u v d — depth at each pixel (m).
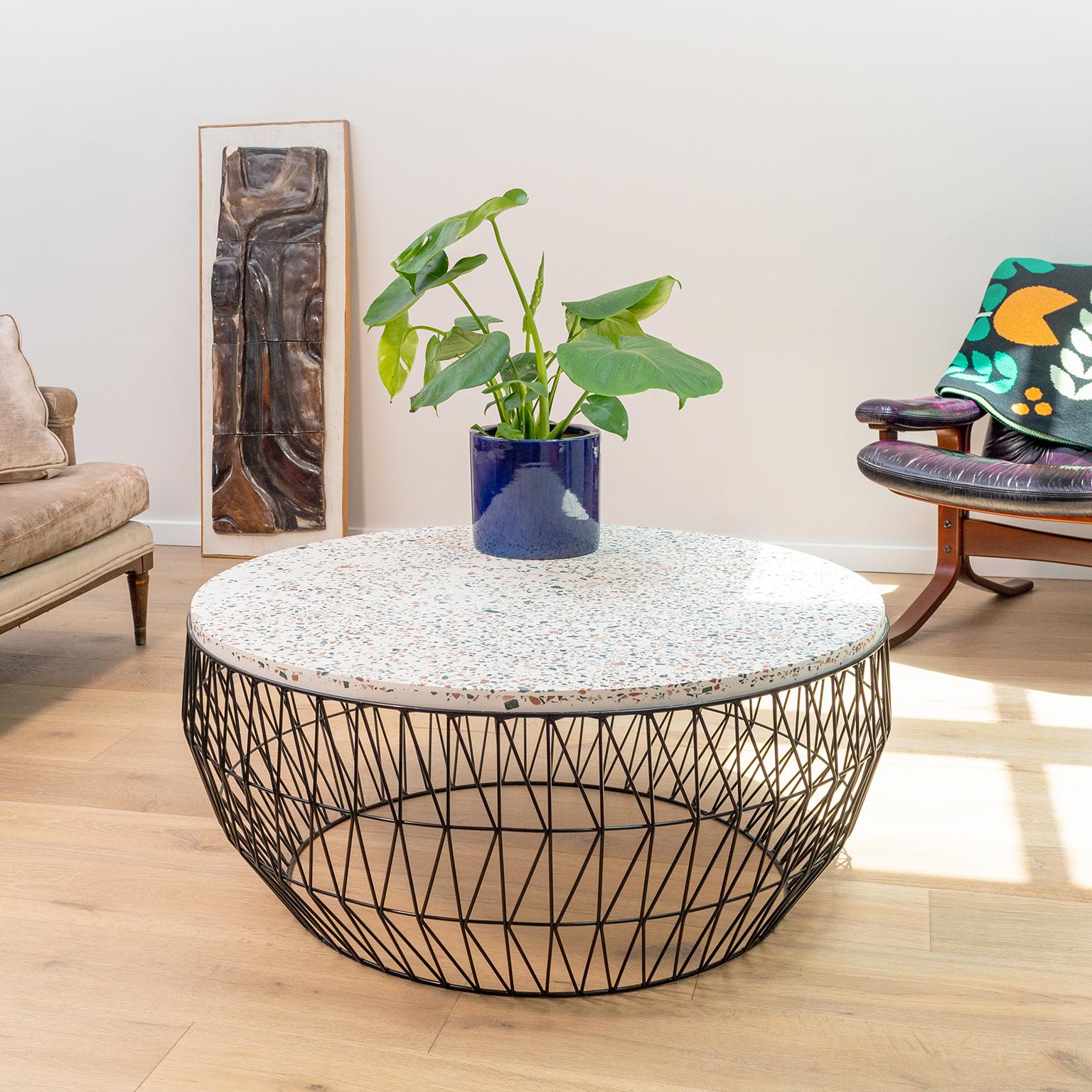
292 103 3.19
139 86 3.26
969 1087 1.08
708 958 1.29
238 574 1.47
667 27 2.95
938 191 2.90
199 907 1.42
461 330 1.68
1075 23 2.76
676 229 3.05
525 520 1.52
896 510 3.07
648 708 1.05
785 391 3.08
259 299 3.21
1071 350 2.55
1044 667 2.30
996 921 1.38
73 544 2.19
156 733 2.00
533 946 1.32
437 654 1.13
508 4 3.02
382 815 1.66
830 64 2.89
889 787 1.76
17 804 1.71
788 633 1.19
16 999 1.23
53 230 3.39
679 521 3.21
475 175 3.13
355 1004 1.22
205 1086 1.09
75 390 3.47
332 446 3.26
